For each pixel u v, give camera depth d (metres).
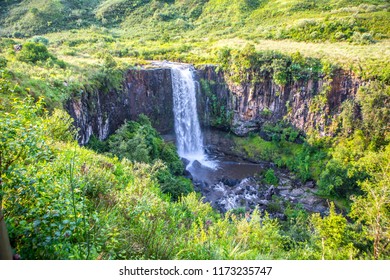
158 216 9.48
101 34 66.00
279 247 13.62
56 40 57.34
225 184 35.19
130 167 15.24
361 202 19.86
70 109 25.33
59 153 9.96
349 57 39.34
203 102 45.84
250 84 42.78
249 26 69.06
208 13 80.94
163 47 56.25
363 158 31.44
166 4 85.56
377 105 34.62
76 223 5.03
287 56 40.88
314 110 39.12
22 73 23.94
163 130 42.50
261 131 43.69
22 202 5.44
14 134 5.16
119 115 35.66
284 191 34.28
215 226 10.91
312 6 69.75
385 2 64.31
